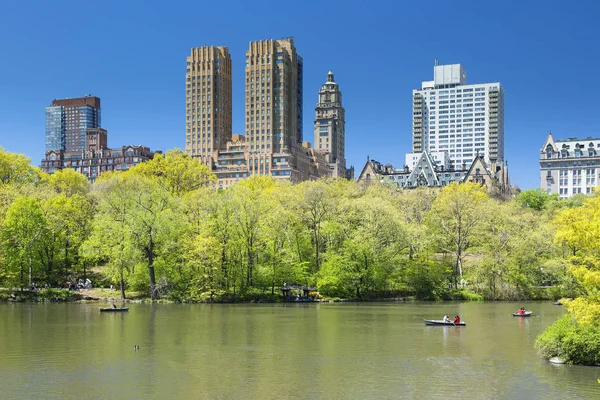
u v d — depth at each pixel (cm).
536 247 13800
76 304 11650
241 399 4747
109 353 6500
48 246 13750
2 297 12100
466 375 5491
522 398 4741
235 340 7400
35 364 5947
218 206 13075
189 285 12794
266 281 13350
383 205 13988
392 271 14050
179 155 19450
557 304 12531
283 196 15062
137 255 12012
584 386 5038
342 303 12750
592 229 5009
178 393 4909
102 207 13212
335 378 5406
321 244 14825
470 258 15625
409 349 6838
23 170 16975
